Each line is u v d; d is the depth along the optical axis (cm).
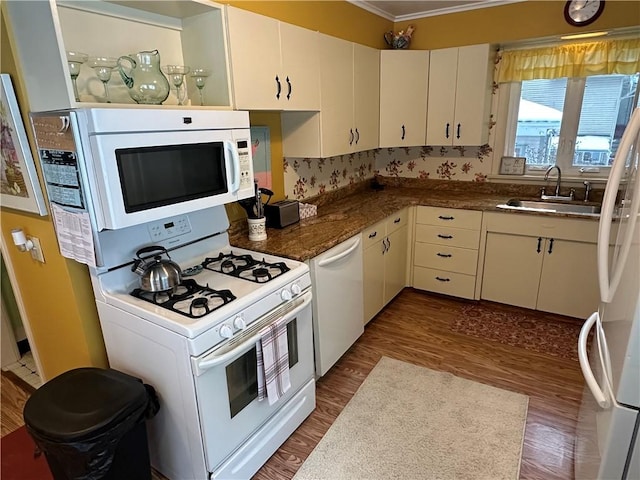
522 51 312
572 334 280
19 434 203
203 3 167
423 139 343
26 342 277
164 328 140
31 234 177
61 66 126
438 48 337
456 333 286
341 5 285
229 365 152
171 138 145
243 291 161
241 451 165
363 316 272
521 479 169
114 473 141
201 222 194
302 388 201
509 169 341
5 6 137
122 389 144
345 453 185
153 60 159
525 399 216
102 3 160
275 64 205
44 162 148
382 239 288
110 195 129
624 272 112
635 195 107
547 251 289
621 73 283
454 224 318
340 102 267
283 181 277
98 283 159
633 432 109
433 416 206
